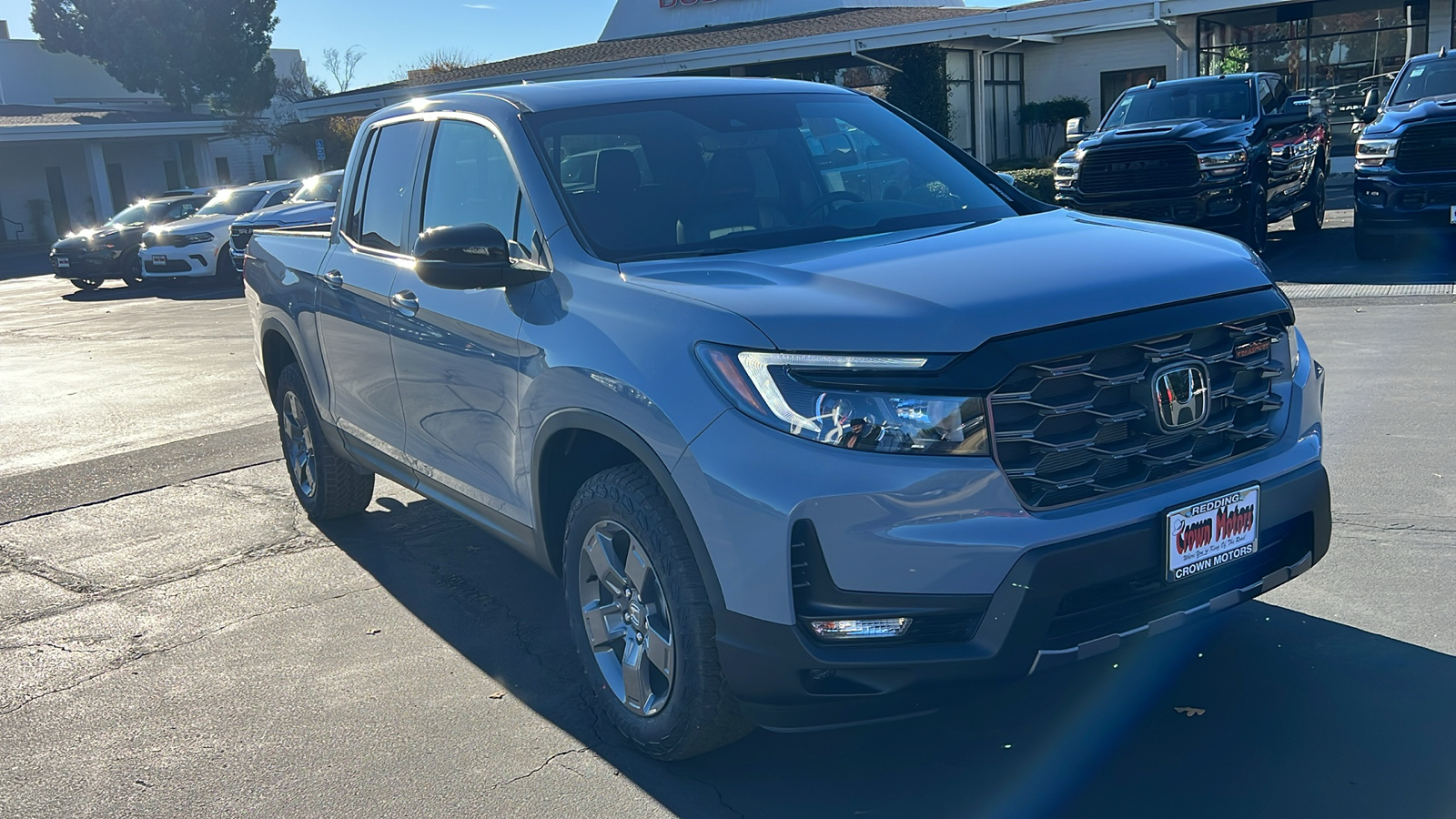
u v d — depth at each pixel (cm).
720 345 286
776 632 276
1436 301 943
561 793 317
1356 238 1195
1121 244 328
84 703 393
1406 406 634
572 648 416
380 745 350
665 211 371
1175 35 2214
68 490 672
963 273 299
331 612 463
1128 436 288
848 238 365
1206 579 296
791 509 269
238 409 883
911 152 434
